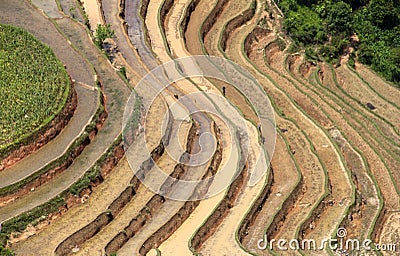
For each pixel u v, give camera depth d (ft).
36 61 350.23
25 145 309.42
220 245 297.33
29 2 397.80
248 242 304.91
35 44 362.12
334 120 389.60
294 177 337.52
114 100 342.44
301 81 414.21
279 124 370.12
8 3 397.80
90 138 322.75
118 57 377.91
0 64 346.95
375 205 341.62
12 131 310.45
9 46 359.25
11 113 319.06
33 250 282.97
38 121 315.78
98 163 311.88
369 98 413.18
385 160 371.56
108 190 307.17
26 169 304.09
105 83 351.25
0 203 294.66
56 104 325.42
